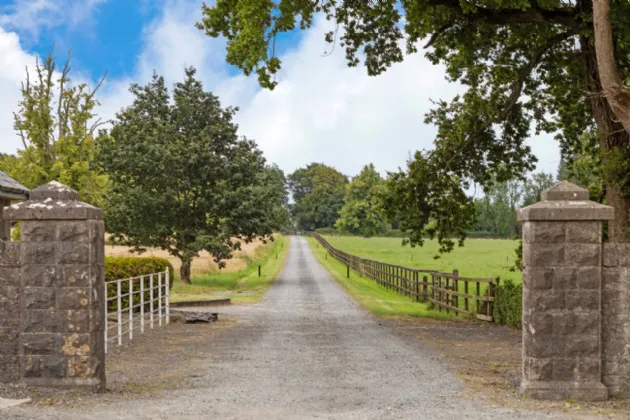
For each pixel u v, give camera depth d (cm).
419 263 5106
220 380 921
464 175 2028
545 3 1490
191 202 3669
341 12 1856
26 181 3603
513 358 1149
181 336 1477
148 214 3566
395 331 1617
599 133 1573
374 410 710
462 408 719
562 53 1709
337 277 4144
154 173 3538
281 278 4112
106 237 7050
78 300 814
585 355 790
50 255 817
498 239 9462
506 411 704
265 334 1541
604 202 1741
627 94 1132
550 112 2045
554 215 792
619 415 693
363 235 11844
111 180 3788
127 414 679
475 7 1489
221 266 3650
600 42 1145
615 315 802
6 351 822
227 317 1981
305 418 667
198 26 1611
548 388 786
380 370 1009
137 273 2014
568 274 793
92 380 812
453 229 2006
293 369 1022
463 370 1008
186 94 3859
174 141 3684
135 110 3878
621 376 798
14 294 823
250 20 1446
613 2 1275
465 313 1955
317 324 1794
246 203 3578
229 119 3838
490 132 1998
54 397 767
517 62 1920
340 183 15812
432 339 1445
